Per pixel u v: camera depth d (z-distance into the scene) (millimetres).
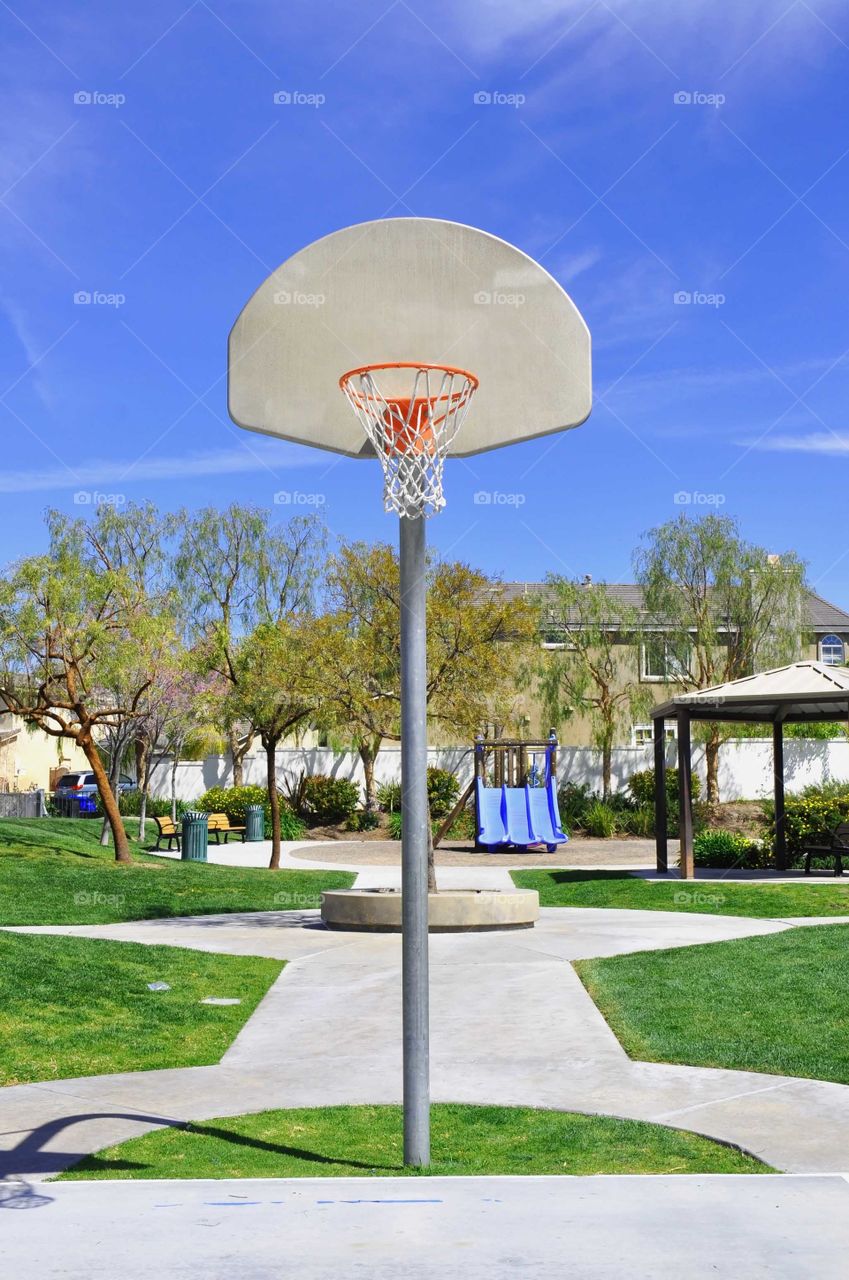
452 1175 5871
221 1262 4598
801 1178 5715
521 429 8016
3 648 20984
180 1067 8242
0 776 42625
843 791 31938
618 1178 5742
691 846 20141
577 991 10609
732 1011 9516
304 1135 6680
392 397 8016
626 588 45062
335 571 25031
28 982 10289
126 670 21734
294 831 32500
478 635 18188
